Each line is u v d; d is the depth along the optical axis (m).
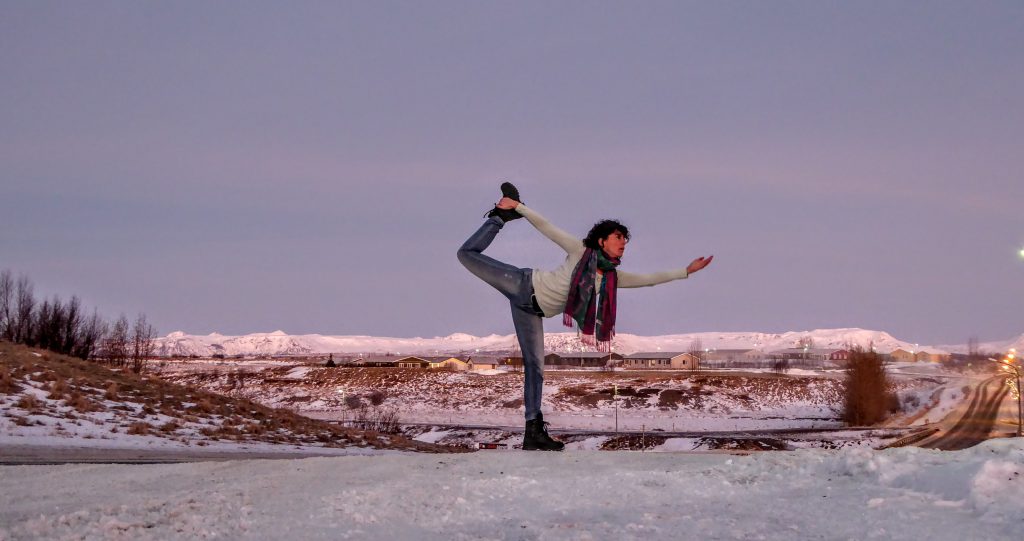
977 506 5.47
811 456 7.86
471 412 106.44
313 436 26.66
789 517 5.59
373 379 130.88
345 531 5.43
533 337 9.48
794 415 103.31
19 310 55.12
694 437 66.75
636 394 115.19
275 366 173.50
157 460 15.11
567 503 6.37
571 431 73.06
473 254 9.30
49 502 6.67
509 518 5.84
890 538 4.88
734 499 6.38
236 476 7.90
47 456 14.83
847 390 91.94
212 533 5.32
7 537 5.17
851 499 6.06
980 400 114.88
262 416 29.44
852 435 69.69
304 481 7.41
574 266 8.88
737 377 130.50
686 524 5.43
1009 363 76.06
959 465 6.15
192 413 27.05
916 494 5.96
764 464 7.61
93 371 31.14
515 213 9.31
